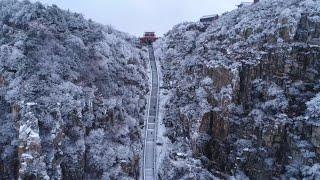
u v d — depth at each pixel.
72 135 85.06
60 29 108.62
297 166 81.38
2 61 89.31
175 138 105.25
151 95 125.88
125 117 103.75
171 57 140.00
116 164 91.31
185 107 105.88
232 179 87.62
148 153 103.62
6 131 79.31
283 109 87.88
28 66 88.31
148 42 169.12
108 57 114.94
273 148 85.69
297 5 104.88
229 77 97.00
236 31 112.56
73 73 95.25
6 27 101.75
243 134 91.19
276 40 98.44
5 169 76.81
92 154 87.81
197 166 91.56
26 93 82.88
